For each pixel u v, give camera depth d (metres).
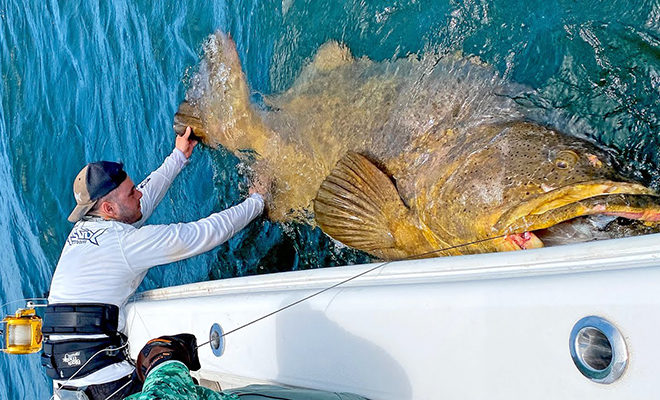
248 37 5.03
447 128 3.54
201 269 5.13
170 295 3.65
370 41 4.20
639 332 1.59
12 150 6.87
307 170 4.32
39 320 3.50
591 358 1.70
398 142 3.73
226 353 2.97
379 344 2.26
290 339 2.62
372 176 3.70
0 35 7.51
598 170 2.82
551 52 3.53
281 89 4.68
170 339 2.12
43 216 6.31
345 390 2.39
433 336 2.08
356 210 3.75
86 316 3.44
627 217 2.66
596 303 1.68
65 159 6.45
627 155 3.03
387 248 3.77
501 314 1.90
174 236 3.67
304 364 2.56
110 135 6.14
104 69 6.29
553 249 2.01
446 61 3.80
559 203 2.79
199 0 5.41
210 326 3.08
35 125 6.84
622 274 1.68
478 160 3.23
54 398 3.54
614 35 3.34
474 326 1.96
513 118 3.38
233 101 4.74
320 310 2.48
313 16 4.53
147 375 2.02
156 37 5.74
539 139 3.12
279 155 4.49
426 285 2.16
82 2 6.62
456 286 2.06
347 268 2.65
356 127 4.00
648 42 3.22
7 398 6.42
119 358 3.48
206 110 4.89
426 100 3.70
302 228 4.48
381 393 2.26
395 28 4.11
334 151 4.12
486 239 2.93
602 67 3.34
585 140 3.10
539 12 3.61
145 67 5.81
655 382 1.56
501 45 3.69
